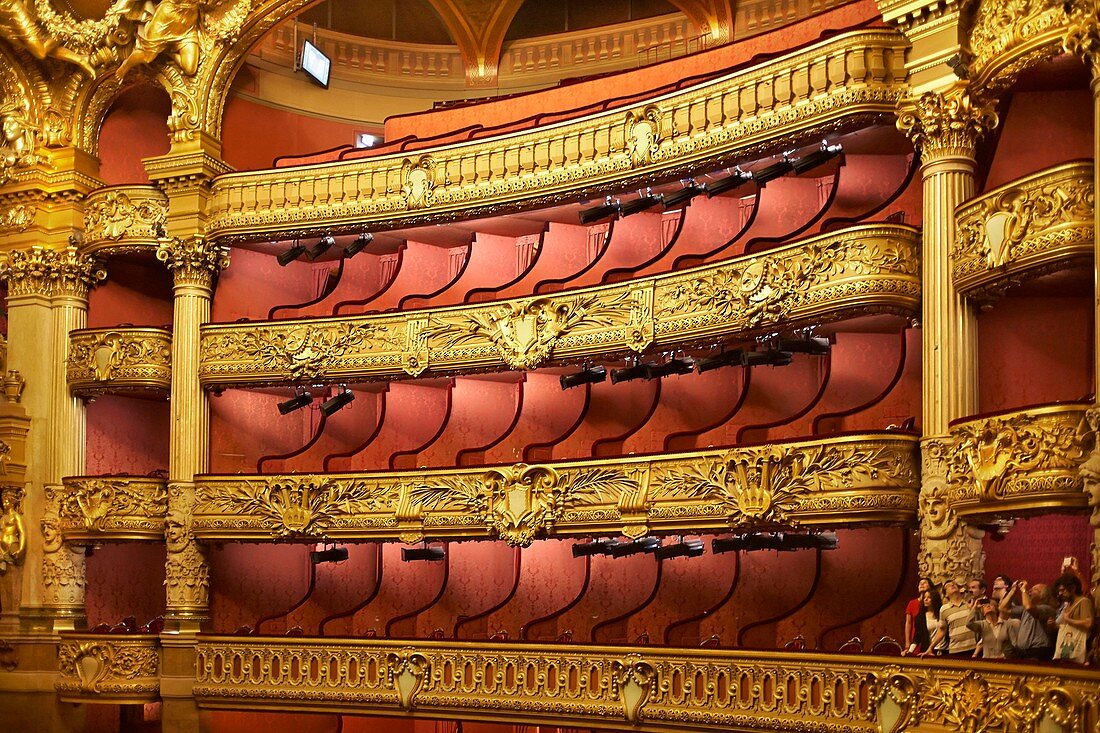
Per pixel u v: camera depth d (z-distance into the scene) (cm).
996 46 1495
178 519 2255
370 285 2503
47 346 2428
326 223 2252
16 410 2394
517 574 2164
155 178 2353
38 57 2398
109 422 2494
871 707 1498
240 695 2145
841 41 1719
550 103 2339
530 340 2041
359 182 2236
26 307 2441
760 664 1664
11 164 2450
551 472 1939
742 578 1952
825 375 1867
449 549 2245
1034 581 1566
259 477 2202
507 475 1981
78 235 2448
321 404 2220
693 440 1928
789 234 1909
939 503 1507
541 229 2309
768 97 1820
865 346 1877
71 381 2391
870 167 1898
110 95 2459
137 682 2234
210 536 2223
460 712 1978
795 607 1822
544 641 1923
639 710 1789
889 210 1827
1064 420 1327
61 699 2275
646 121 1977
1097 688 1111
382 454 2305
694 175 1967
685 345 1902
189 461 2273
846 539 1842
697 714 1723
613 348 1955
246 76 2536
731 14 2514
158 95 2577
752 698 1666
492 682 1950
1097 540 1236
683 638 1909
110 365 2347
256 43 2409
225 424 2366
